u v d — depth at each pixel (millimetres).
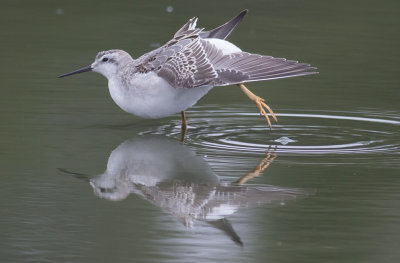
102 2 24641
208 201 10109
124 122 14414
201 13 22922
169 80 12531
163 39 20047
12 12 23031
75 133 13445
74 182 10797
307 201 10062
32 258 8359
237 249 8617
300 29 21688
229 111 15391
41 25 21625
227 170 11367
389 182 10805
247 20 22562
